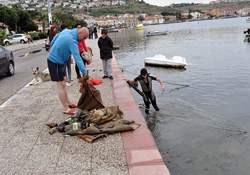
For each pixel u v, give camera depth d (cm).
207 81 2039
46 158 644
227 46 4366
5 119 903
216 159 887
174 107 1403
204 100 1527
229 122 1194
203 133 1084
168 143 1012
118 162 613
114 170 584
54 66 868
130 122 799
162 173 568
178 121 1216
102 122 778
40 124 841
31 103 1058
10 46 4881
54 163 622
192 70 2531
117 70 1694
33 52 3403
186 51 4034
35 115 922
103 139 719
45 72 1609
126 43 5909
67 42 838
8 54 1786
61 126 773
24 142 729
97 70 1664
